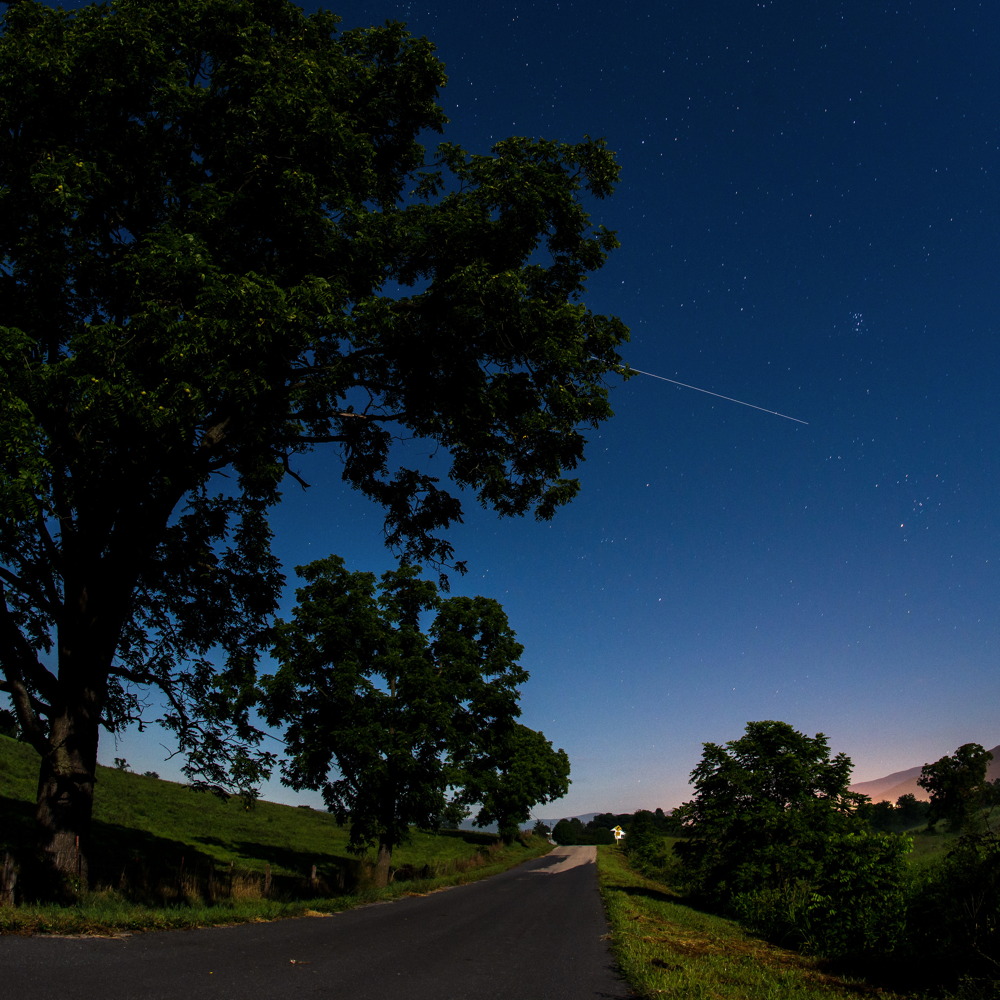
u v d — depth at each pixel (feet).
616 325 46.11
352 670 75.82
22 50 34.55
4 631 39.37
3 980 19.76
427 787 77.97
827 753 65.16
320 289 35.99
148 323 32.76
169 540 50.83
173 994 19.72
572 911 56.08
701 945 39.47
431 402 43.91
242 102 39.88
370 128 47.98
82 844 39.06
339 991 21.99
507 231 40.09
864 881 38.70
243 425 41.09
